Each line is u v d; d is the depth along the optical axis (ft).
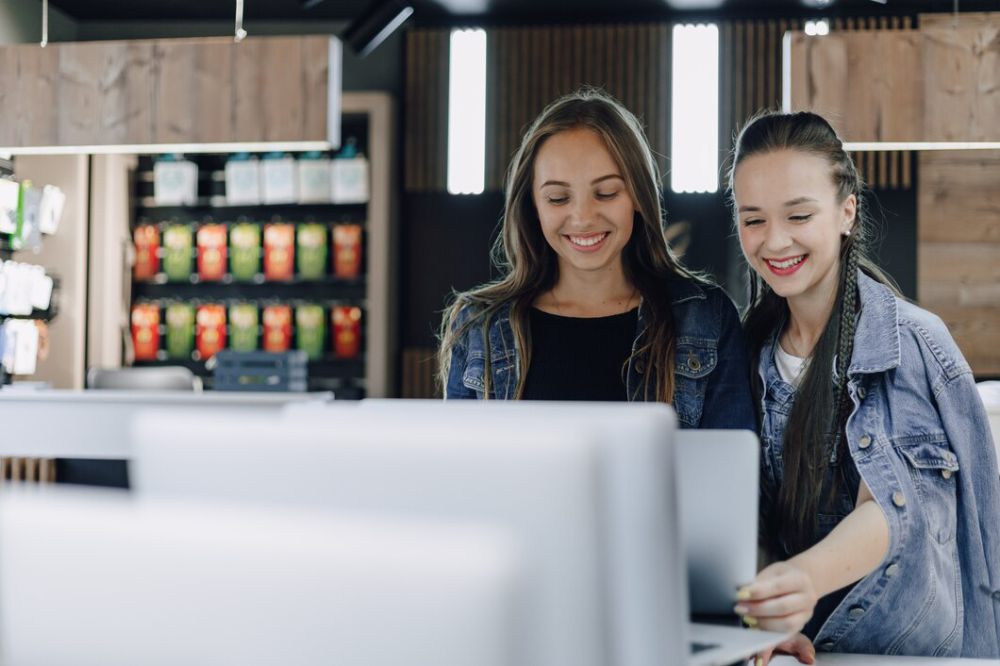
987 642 6.05
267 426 3.00
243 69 13.89
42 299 20.22
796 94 13.00
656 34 21.85
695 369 6.55
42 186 21.94
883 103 12.91
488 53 22.38
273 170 22.07
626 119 6.65
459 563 2.00
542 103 22.21
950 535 5.96
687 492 4.58
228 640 2.11
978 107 12.80
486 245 22.93
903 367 6.03
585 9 22.06
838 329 6.19
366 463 2.88
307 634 2.09
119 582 2.19
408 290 23.12
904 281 21.57
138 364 23.24
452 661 2.00
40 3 22.41
